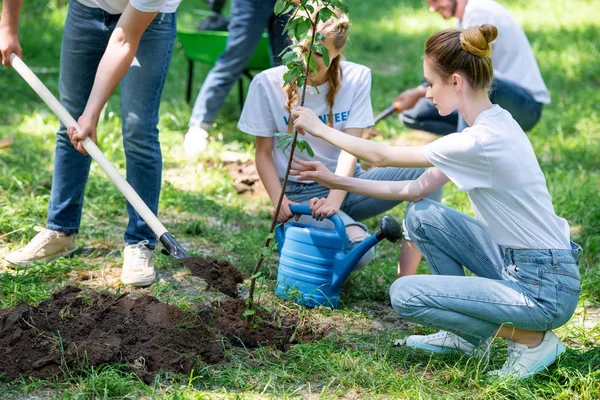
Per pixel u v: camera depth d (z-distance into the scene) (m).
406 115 6.29
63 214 4.25
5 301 3.72
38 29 10.06
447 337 3.42
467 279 3.16
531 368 3.16
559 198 5.64
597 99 8.52
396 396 3.03
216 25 7.80
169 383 3.04
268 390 3.05
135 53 3.71
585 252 4.73
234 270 3.40
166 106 7.69
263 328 3.48
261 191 5.81
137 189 4.05
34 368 3.03
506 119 3.12
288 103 3.91
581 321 3.87
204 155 6.39
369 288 4.18
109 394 2.91
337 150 4.15
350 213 4.24
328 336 3.44
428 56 3.16
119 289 3.68
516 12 13.77
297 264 3.83
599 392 3.04
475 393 3.07
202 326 3.38
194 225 4.90
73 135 3.61
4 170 5.64
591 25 12.53
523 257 3.11
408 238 3.90
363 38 11.53
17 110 7.20
